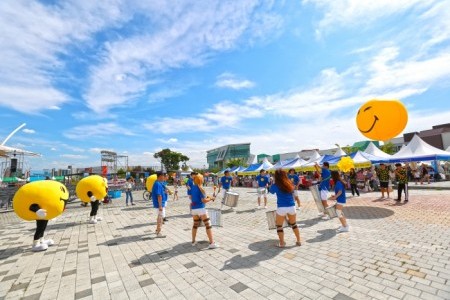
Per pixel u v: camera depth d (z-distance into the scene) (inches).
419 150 673.0
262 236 269.3
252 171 1247.5
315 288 148.8
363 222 308.3
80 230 349.4
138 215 462.6
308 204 493.7
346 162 600.7
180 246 247.9
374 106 390.9
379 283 150.1
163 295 152.3
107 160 1584.6
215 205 551.8
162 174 328.2
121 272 191.5
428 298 131.5
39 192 253.6
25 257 241.0
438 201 433.7
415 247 207.5
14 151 805.9
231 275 173.9
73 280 182.2
